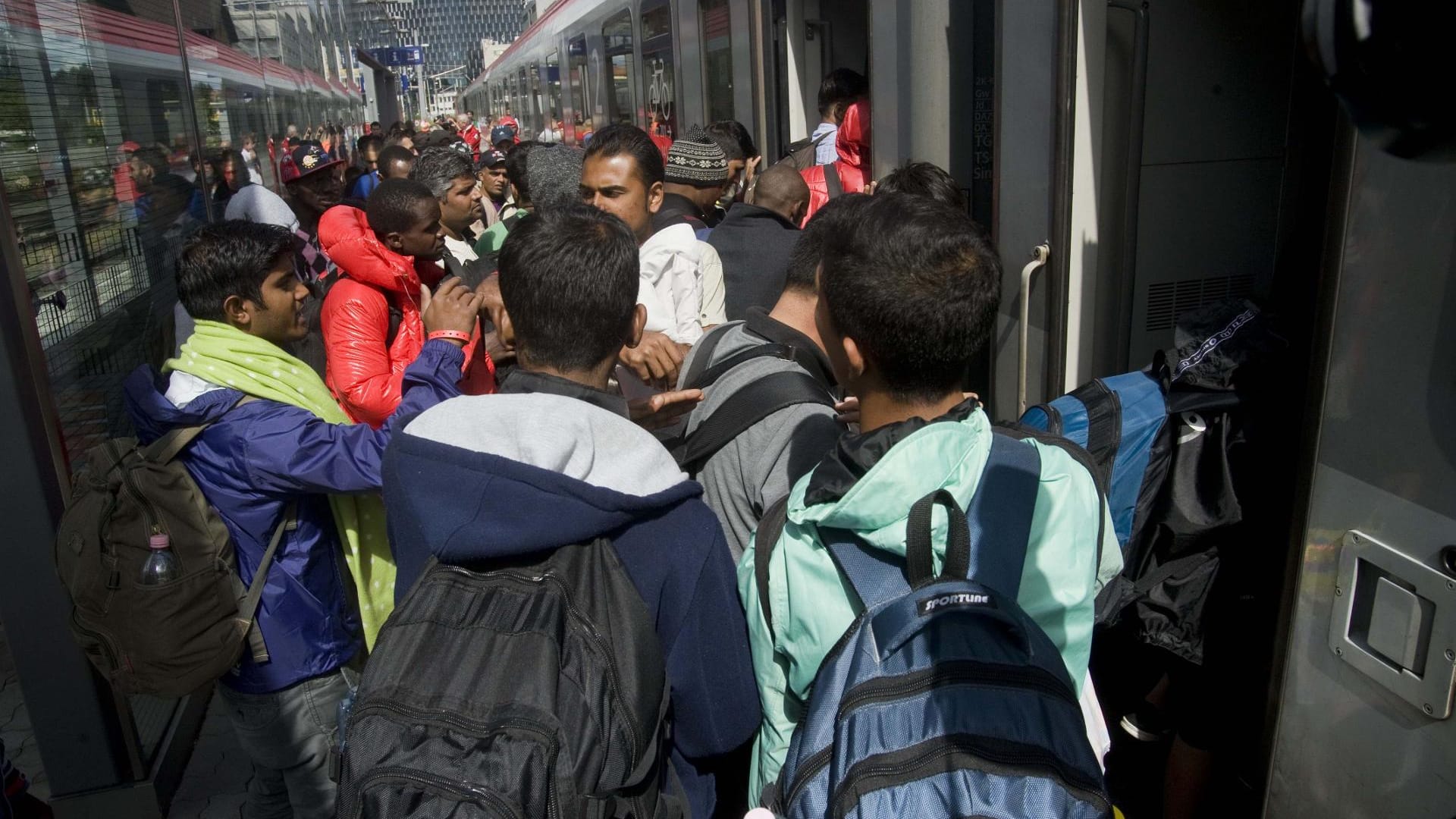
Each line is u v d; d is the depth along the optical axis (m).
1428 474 1.58
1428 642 1.59
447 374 2.23
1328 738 1.84
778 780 1.23
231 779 3.34
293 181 5.71
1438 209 1.54
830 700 1.18
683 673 1.41
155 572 2.11
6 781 2.64
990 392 3.31
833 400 1.90
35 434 2.59
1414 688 1.62
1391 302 1.63
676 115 7.36
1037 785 1.05
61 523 2.19
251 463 2.13
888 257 1.35
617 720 1.26
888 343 1.36
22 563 2.65
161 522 2.11
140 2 4.14
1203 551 2.24
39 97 2.91
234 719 2.35
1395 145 0.73
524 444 1.38
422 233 2.95
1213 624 2.26
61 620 2.73
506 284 1.57
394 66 41.62
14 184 2.69
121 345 3.43
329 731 2.36
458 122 22.77
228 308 2.24
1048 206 2.86
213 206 5.17
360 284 2.82
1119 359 2.92
